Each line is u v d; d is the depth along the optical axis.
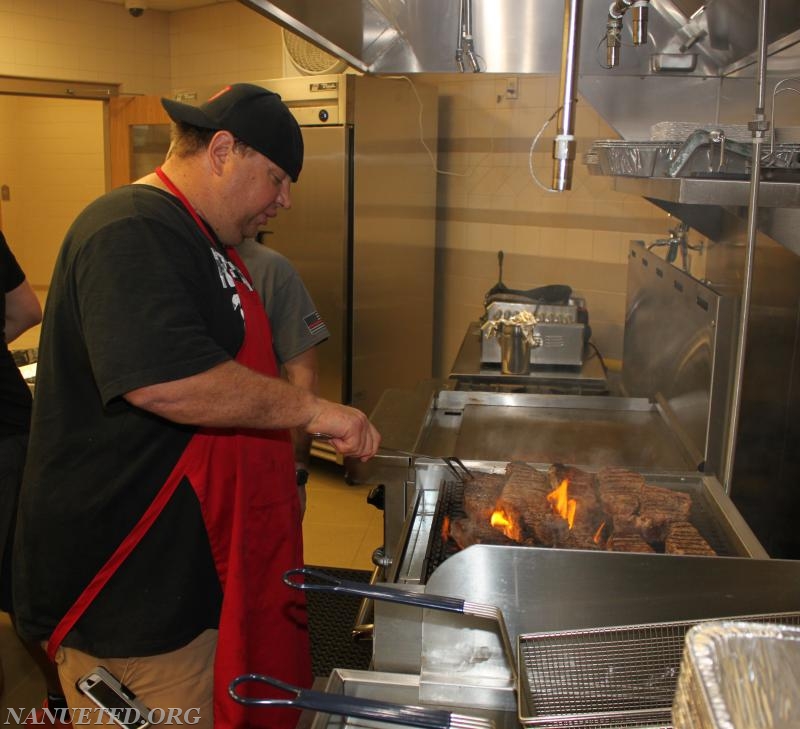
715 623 0.56
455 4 2.13
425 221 4.11
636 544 1.40
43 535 1.28
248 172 1.30
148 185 1.27
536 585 1.16
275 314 1.95
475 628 1.19
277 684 0.86
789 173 1.47
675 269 2.40
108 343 1.12
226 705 1.31
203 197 1.31
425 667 1.20
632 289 2.99
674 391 2.33
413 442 1.88
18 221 6.92
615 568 1.15
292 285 1.96
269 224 3.59
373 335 3.75
